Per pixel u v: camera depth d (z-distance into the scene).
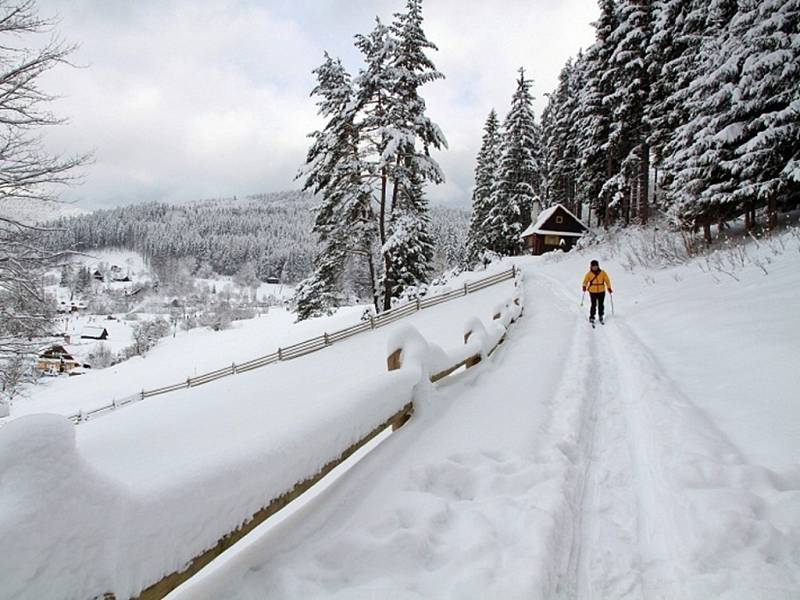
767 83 11.16
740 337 5.51
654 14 21.47
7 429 1.25
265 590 1.80
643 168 24.80
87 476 1.32
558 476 2.80
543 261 30.34
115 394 30.97
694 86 13.66
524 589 1.79
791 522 2.25
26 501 1.17
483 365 5.78
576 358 6.29
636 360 5.91
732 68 12.25
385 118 19.95
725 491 2.52
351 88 21.33
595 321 9.69
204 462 1.79
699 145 13.26
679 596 1.91
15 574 1.10
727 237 13.96
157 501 1.51
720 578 1.95
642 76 24.03
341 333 19.48
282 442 2.16
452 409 4.15
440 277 29.33
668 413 3.92
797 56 10.67
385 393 3.23
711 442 3.22
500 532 2.27
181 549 1.56
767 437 3.27
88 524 1.27
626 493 2.81
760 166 11.66
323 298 26.19
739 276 8.66
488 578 1.87
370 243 22.64
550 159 48.41
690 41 17.77
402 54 19.84
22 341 10.48
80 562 1.23
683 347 6.17
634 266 16.17
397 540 2.11
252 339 42.38
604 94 29.08
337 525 2.29
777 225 12.53
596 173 31.58
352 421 2.73
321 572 1.91
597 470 3.14
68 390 34.94
